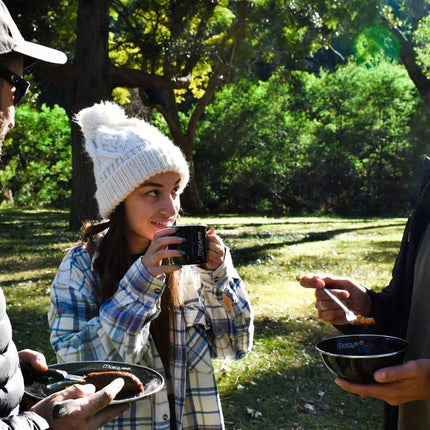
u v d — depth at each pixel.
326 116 37.56
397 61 39.78
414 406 2.35
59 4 21.94
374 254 14.52
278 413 5.34
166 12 23.45
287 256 14.16
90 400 1.93
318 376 6.20
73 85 18.67
